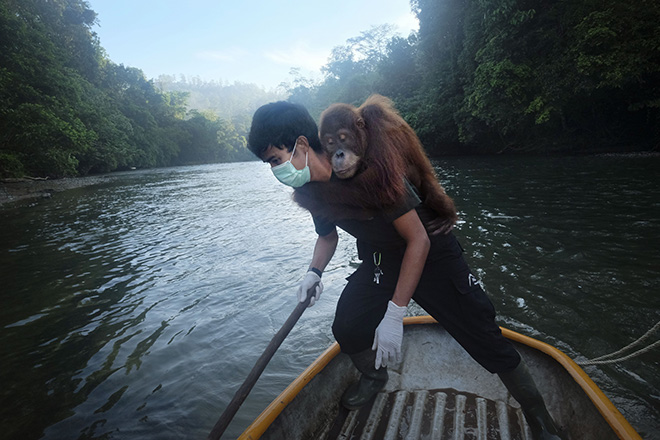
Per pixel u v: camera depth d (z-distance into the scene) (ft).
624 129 75.87
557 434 5.98
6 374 11.87
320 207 5.50
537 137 85.71
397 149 4.94
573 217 24.79
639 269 15.79
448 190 40.81
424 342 8.04
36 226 36.04
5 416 10.00
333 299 15.26
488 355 5.87
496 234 22.35
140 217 38.55
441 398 7.23
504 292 14.71
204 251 23.81
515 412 6.89
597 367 10.21
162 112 223.10
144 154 167.73
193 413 9.62
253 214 36.50
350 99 159.74
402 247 5.87
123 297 17.29
